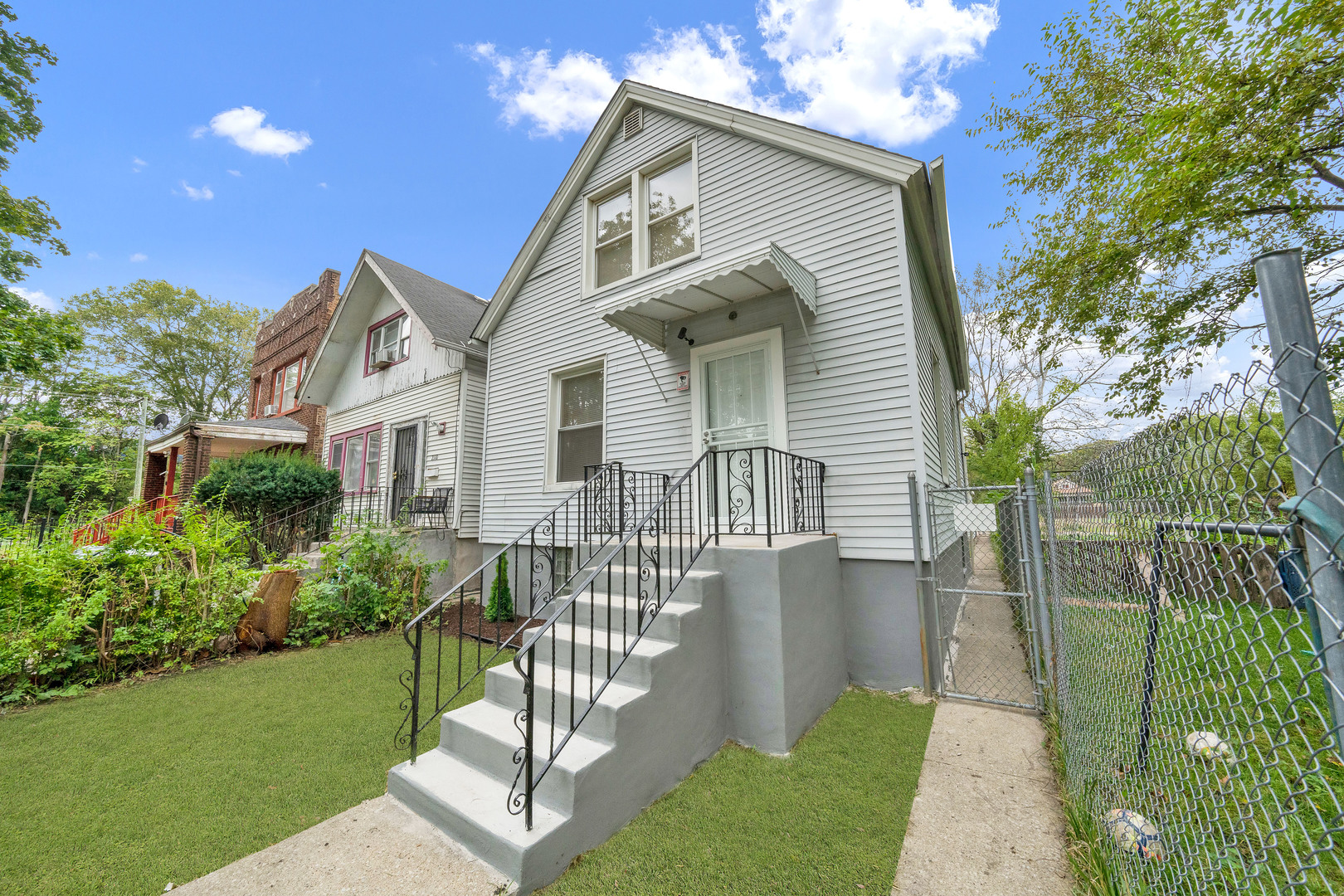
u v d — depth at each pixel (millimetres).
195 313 27047
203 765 3217
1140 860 2016
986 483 14734
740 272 4855
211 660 5270
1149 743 2299
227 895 2158
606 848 2500
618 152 7191
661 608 3443
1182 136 6863
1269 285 1119
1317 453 1016
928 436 5273
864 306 5016
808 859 2396
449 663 5250
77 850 2447
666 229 6668
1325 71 5848
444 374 9883
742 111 5875
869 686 4641
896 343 4809
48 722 3830
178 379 27266
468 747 2975
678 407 6109
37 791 2926
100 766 3203
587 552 4961
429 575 7391
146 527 5199
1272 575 1189
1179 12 6758
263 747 3451
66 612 4445
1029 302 10242
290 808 2779
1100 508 2613
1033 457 15109
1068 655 3162
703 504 5711
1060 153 9438
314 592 6051
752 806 2834
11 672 4117
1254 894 1979
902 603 4586
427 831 2566
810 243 5406
